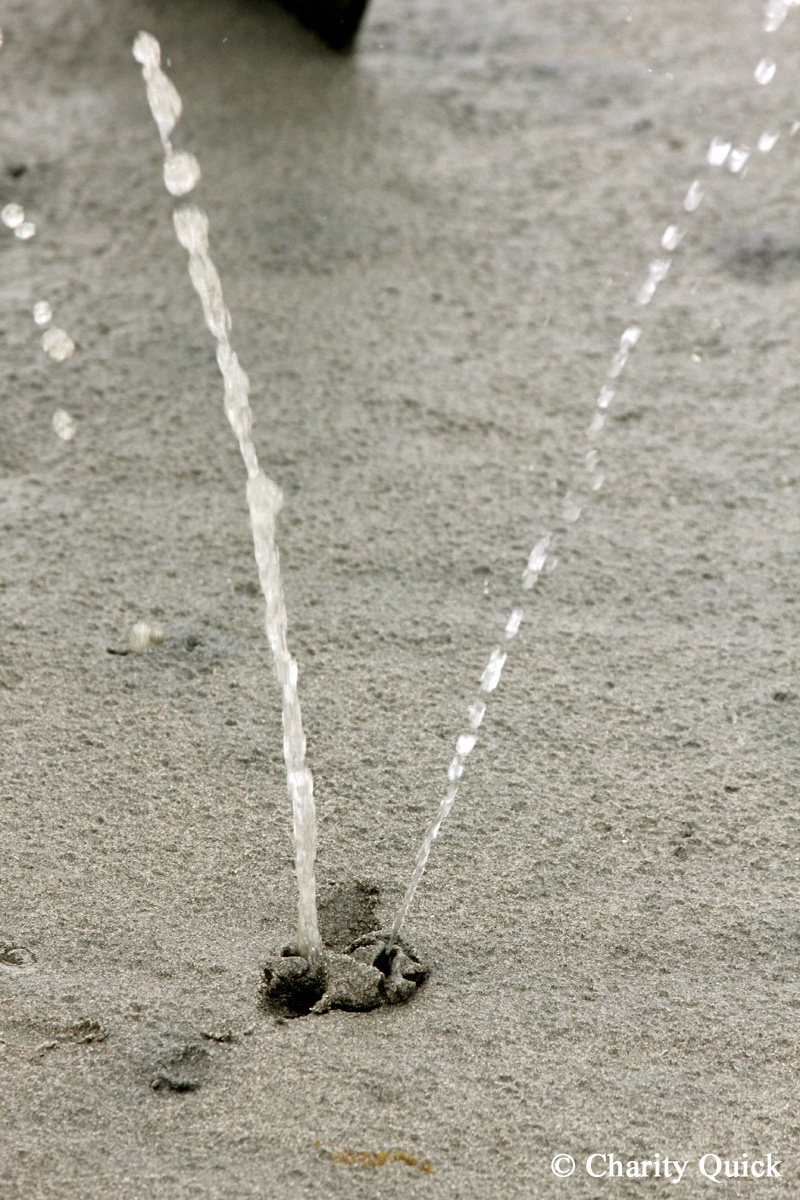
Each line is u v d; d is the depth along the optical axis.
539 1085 3.15
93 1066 3.16
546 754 4.14
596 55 8.71
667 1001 3.39
